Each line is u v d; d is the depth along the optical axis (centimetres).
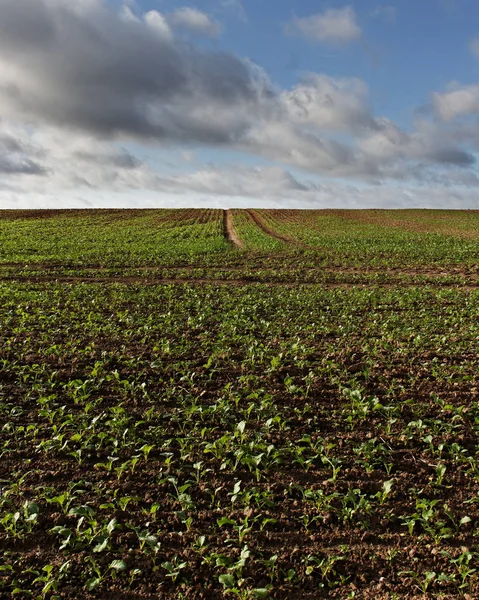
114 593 495
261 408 857
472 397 946
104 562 530
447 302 1900
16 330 1377
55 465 714
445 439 782
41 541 562
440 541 566
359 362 1140
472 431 812
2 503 606
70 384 943
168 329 1411
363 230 5303
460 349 1252
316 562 532
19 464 714
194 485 665
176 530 584
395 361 1163
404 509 621
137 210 7950
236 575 509
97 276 2614
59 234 4772
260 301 1886
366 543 563
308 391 971
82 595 491
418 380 1039
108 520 592
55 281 2448
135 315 1627
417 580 505
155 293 2059
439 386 1002
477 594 485
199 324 1470
